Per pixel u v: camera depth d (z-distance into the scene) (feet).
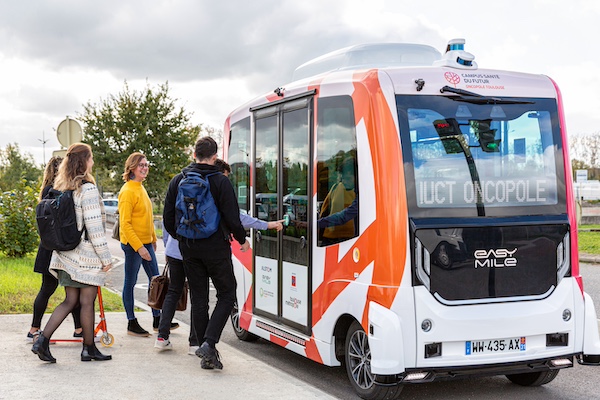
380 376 17.13
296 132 21.62
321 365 23.26
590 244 67.77
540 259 18.53
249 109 25.04
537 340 18.49
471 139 18.29
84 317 20.35
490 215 18.17
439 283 17.48
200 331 20.77
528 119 18.97
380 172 17.67
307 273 20.80
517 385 20.85
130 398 16.88
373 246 17.76
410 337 17.20
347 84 19.07
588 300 19.24
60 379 18.44
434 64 19.17
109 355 20.86
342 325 19.76
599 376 21.99
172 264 22.54
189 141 128.67
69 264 19.74
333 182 19.56
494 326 17.79
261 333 23.97
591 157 209.77
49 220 19.53
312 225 20.56
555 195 19.01
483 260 17.89
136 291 40.50
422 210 17.53
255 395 17.31
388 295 17.29
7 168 203.62
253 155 24.72
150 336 24.79
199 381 18.58
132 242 24.09
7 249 52.01
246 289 25.21
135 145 124.26
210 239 19.79
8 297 31.65
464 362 17.60
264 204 23.88
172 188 20.54
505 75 19.11
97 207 19.76
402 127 17.69
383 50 22.15
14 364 19.99
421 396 19.54
